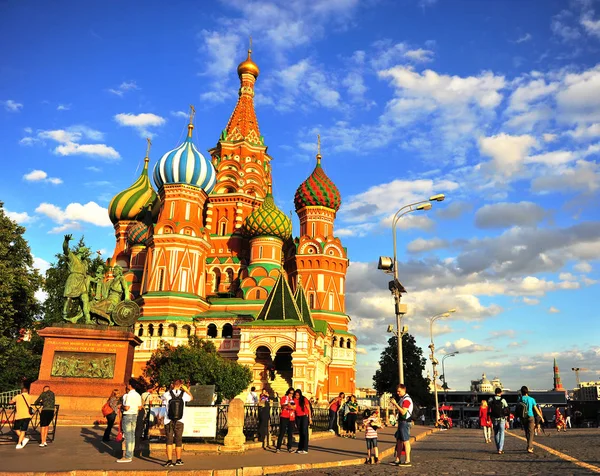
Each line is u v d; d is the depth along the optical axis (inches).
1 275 1675.7
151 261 2608.3
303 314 2354.8
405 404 690.8
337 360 2778.1
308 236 3014.3
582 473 541.0
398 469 642.8
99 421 1154.7
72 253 1368.1
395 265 1175.6
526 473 561.6
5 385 1963.6
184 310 2512.3
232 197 3100.4
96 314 1352.1
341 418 1359.5
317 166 3196.4
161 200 2775.6
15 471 583.2
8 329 1904.5
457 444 1091.9
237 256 2967.5
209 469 625.6
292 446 936.3
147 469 620.1
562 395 5022.1
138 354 2431.1
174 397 675.4
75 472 591.8
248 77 3651.6
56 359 1263.5
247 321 2397.9
